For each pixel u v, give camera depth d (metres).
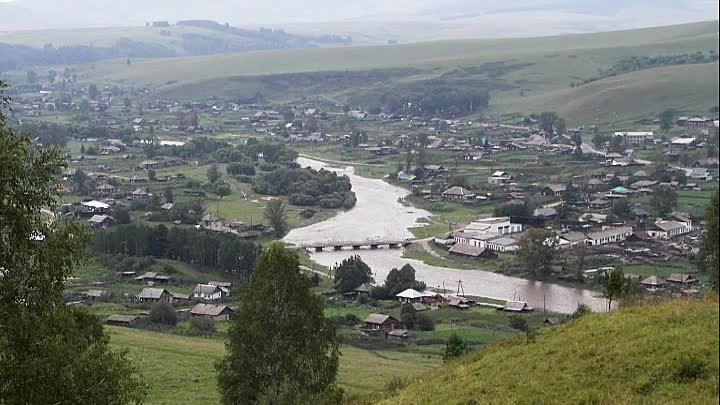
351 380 88.69
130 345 103.50
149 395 81.50
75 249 40.19
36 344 37.97
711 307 48.34
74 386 39.12
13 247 37.84
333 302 151.50
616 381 40.06
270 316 59.31
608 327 48.16
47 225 40.06
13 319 37.47
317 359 60.09
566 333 50.59
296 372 59.12
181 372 90.44
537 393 41.47
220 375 60.22
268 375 58.62
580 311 58.75
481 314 142.75
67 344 39.31
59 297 40.09
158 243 180.25
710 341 40.84
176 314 136.50
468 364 52.59
